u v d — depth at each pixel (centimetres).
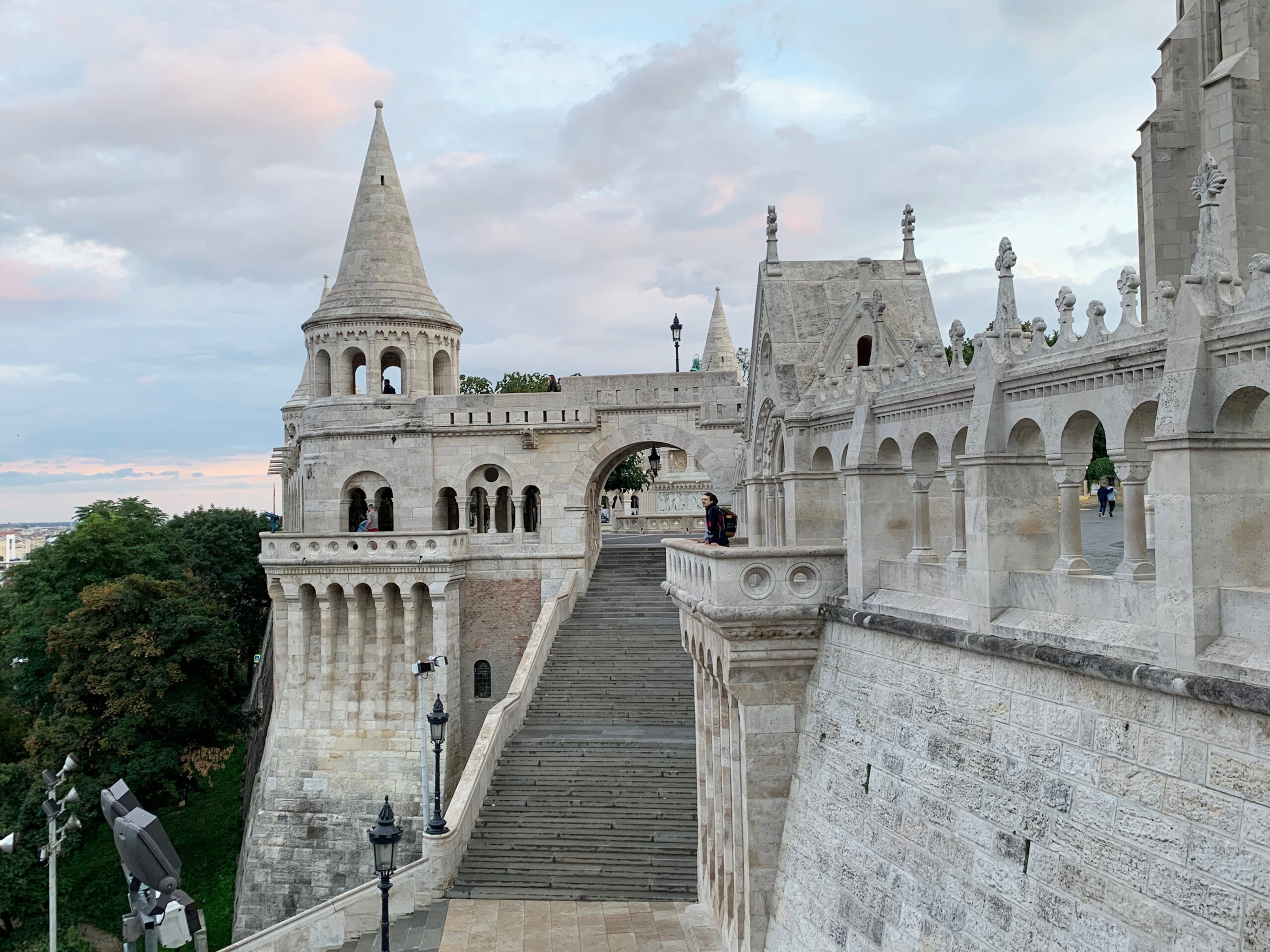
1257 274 902
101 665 4609
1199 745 923
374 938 2608
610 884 2772
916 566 1538
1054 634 1145
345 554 4419
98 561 5434
